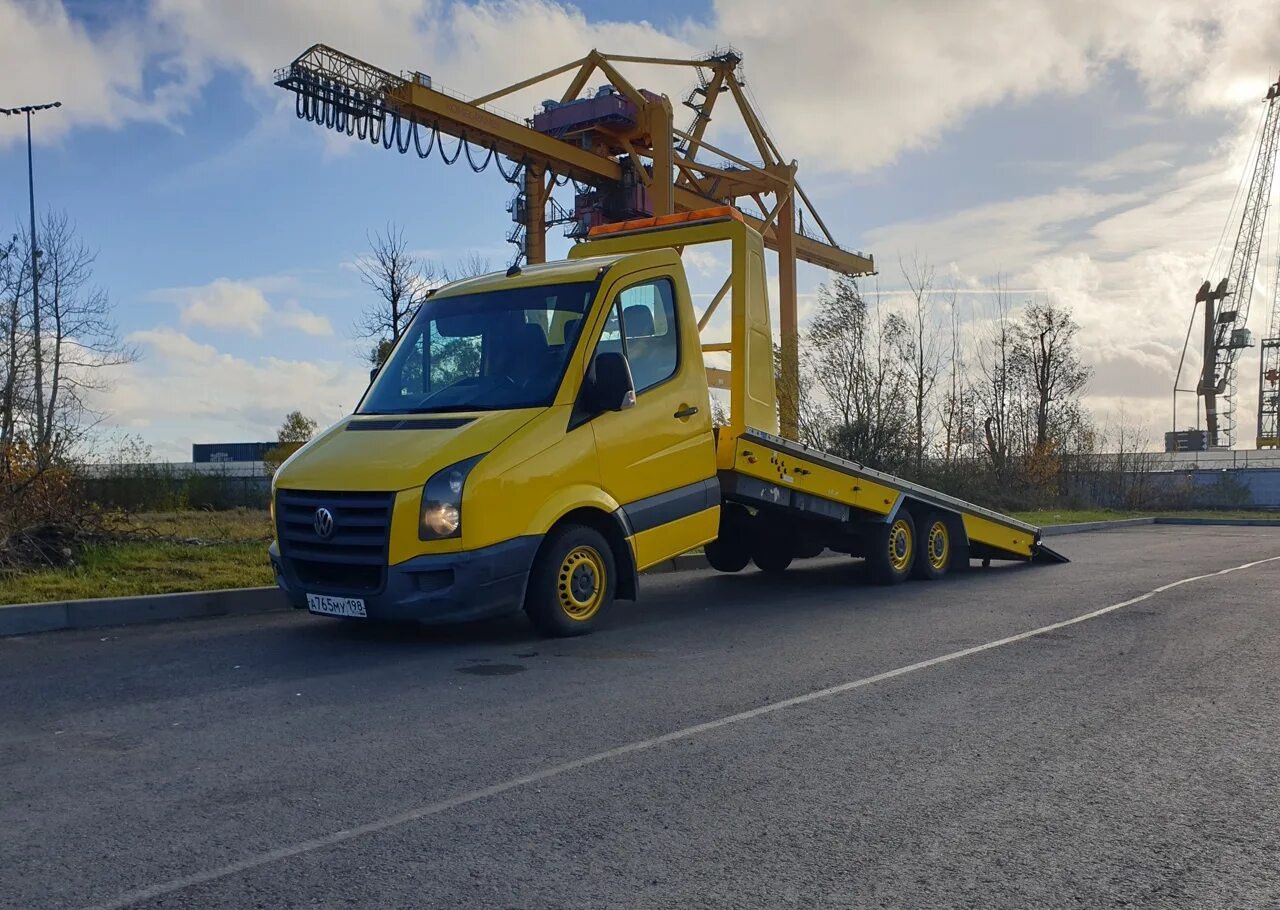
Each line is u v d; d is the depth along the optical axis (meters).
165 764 4.38
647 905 3.05
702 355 8.85
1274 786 4.16
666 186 38.44
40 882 3.19
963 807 3.90
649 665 6.52
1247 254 84.75
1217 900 3.11
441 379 7.88
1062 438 33.31
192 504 22.06
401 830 3.63
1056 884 3.22
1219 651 7.02
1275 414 88.19
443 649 7.03
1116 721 5.15
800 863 3.37
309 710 5.32
